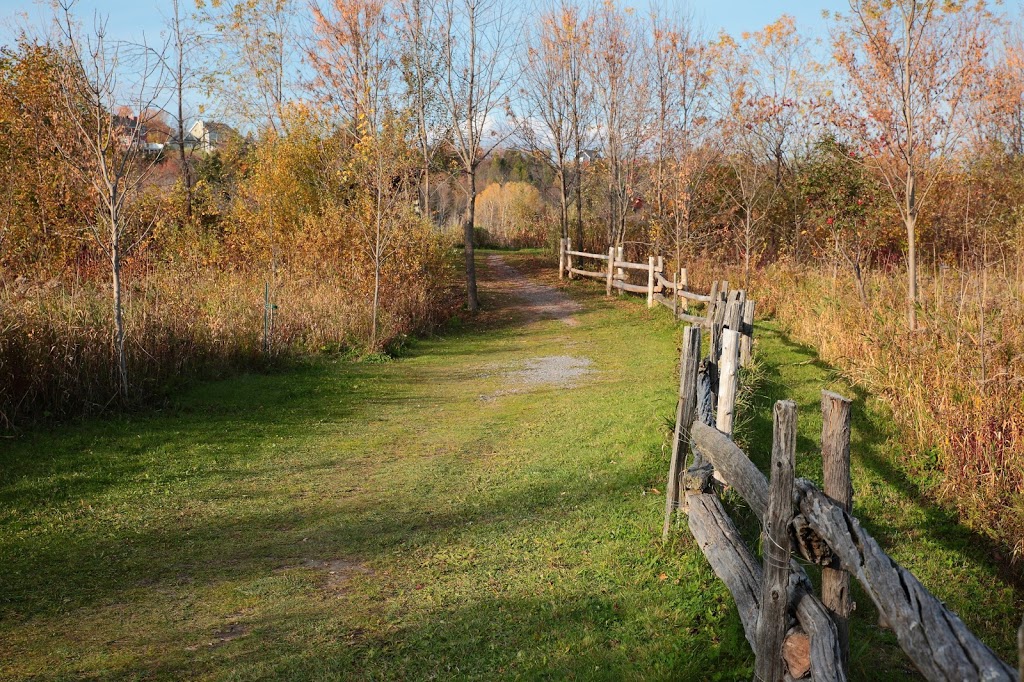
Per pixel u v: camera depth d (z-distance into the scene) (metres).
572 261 29.31
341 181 18.56
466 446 8.09
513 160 56.84
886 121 9.85
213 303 13.17
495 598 4.33
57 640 3.93
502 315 20.84
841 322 11.15
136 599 4.45
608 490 6.21
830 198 16.61
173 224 17.67
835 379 9.75
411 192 20.59
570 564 4.78
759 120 21.58
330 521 5.84
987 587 4.82
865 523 5.70
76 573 4.82
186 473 7.02
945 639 2.06
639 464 6.77
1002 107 10.78
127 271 14.40
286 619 4.16
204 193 21.48
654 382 10.62
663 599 4.14
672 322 16.23
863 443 7.24
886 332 9.10
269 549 5.27
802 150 21.75
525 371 12.84
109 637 3.96
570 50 26.91
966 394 6.64
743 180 21.00
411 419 9.44
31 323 8.68
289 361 12.81
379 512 6.03
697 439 4.49
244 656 3.74
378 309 15.80
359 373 12.57
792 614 2.85
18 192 14.45
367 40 23.28
